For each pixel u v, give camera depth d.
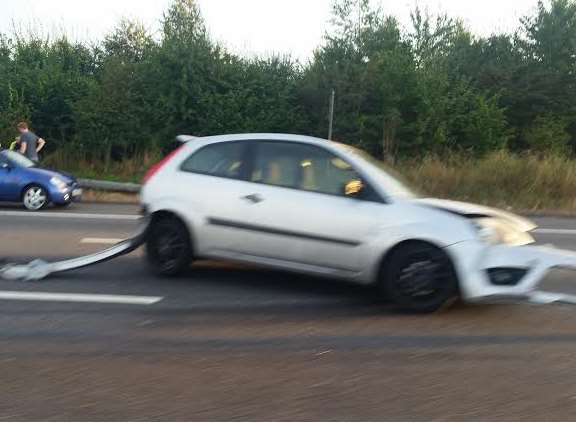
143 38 29.50
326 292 7.06
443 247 6.23
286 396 4.36
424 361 5.05
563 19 32.53
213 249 7.21
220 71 23.45
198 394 4.37
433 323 6.04
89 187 17.23
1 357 5.00
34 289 7.02
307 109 24.91
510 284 6.16
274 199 6.89
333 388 4.50
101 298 6.70
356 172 6.71
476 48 33.19
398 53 25.00
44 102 23.00
